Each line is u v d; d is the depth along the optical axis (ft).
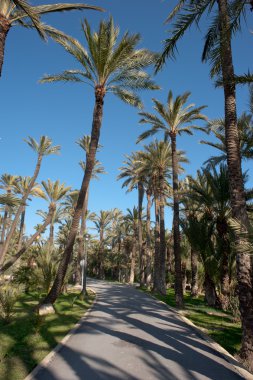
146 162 112.06
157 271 111.55
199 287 108.68
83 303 64.90
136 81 60.08
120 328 39.81
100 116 58.44
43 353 26.45
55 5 35.45
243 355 27.22
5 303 39.88
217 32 38.91
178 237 69.87
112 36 57.26
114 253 255.91
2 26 32.60
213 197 71.97
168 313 56.24
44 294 72.49
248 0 32.04
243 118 51.90
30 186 97.66
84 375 21.93
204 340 34.99
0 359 23.85
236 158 31.91
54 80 58.65
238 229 23.71
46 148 101.55
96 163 143.95
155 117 80.64
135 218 188.24
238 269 29.66
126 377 21.91
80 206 56.08
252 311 28.35
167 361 26.21
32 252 95.25
